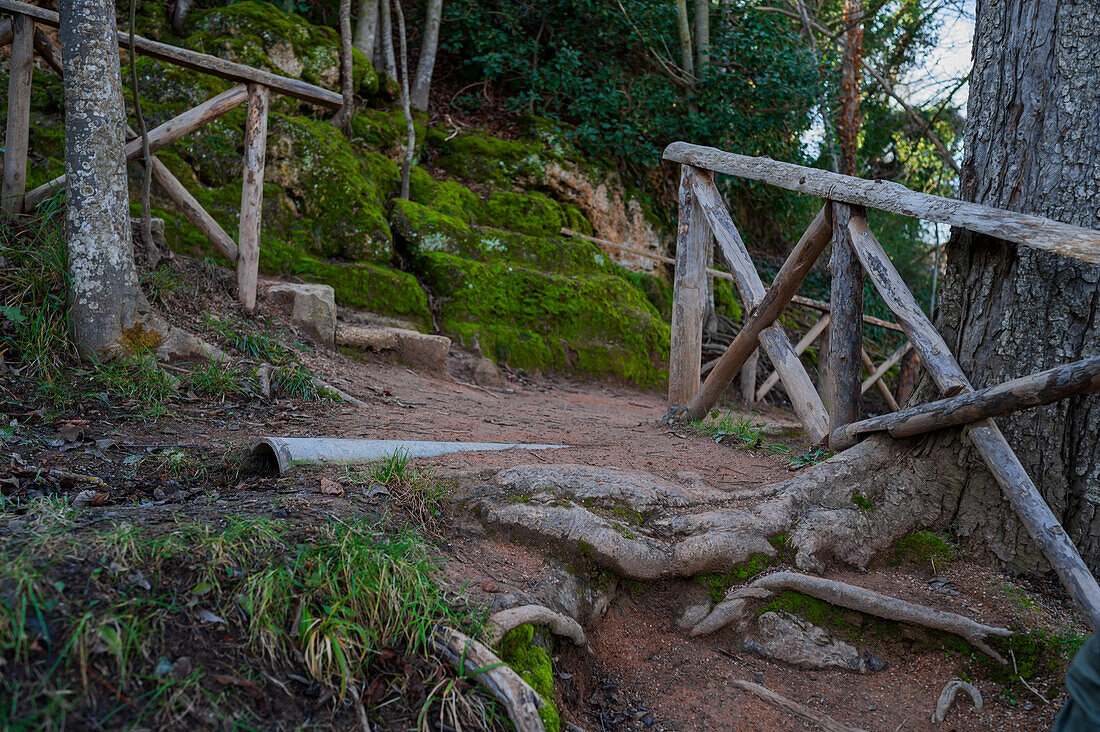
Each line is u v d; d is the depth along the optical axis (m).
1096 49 3.33
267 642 2.20
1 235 5.16
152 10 8.96
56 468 3.28
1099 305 3.28
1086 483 3.28
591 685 2.80
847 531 3.35
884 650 3.01
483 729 2.23
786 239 15.35
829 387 4.09
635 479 3.50
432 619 2.45
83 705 1.87
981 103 3.68
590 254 10.06
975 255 3.62
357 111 9.96
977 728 2.68
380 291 7.98
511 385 8.03
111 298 4.66
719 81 12.05
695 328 5.45
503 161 10.98
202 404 4.61
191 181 7.66
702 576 3.16
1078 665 2.06
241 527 2.53
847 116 13.23
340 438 4.11
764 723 2.71
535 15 12.66
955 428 3.52
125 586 2.18
